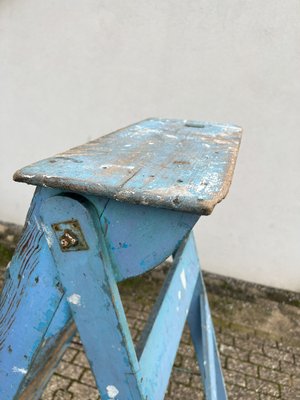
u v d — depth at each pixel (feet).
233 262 9.70
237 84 8.28
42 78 9.14
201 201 2.05
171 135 4.34
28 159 9.87
